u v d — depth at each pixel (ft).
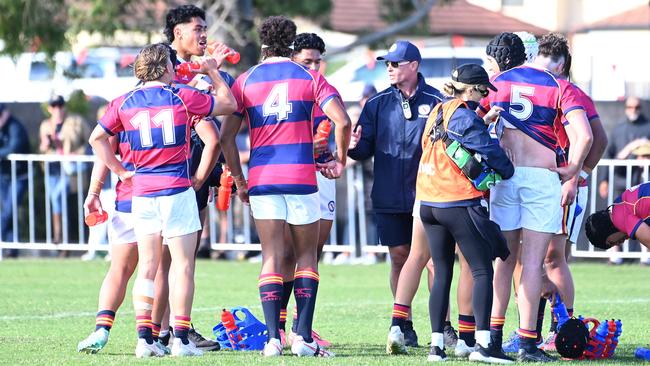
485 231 81.71
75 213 178.09
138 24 216.74
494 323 85.35
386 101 97.04
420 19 238.07
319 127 88.84
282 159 85.87
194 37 92.84
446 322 96.94
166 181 83.92
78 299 129.80
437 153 82.99
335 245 172.35
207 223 175.73
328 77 233.55
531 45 91.56
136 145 84.12
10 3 196.95
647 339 99.71
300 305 86.74
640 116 170.30
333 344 96.63
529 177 84.12
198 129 87.15
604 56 334.85
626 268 166.81
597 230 90.38
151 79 84.84
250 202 87.66
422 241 88.28
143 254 84.99
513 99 84.94
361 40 234.17
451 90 83.46
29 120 201.57
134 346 93.25
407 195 96.12
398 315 88.63
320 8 228.84
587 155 91.50
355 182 170.71
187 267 85.20
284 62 87.20
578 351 85.61
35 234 181.47
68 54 208.44
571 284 96.27
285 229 94.38
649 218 87.86
